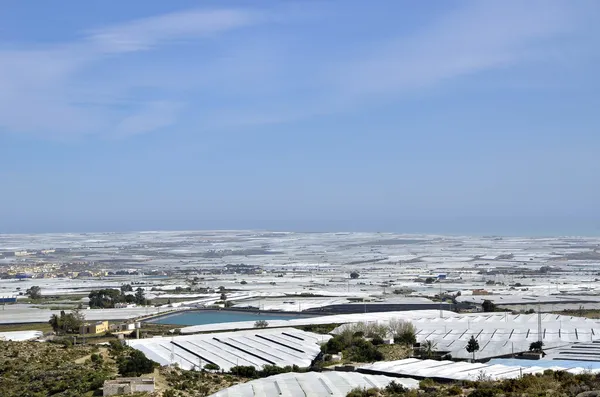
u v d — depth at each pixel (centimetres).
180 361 16962
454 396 9638
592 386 9162
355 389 10806
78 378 12031
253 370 15088
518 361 15812
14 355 14225
